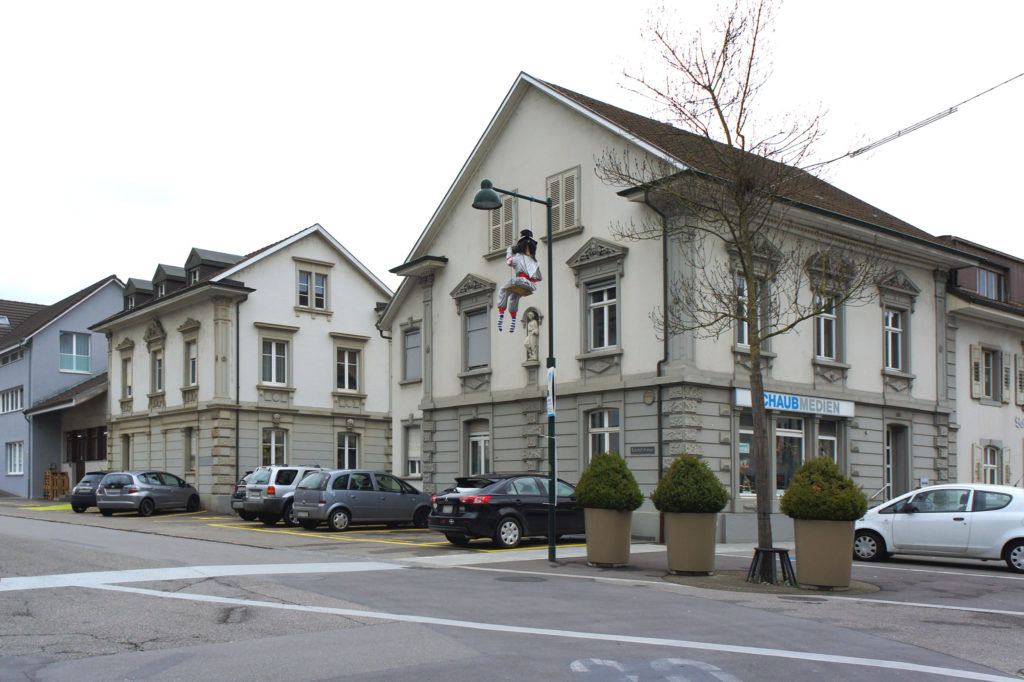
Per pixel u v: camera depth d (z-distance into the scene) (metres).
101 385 44.03
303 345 37.50
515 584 13.28
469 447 27.12
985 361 30.47
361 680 7.20
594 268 23.23
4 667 7.68
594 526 15.82
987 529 16.55
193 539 20.55
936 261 27.64
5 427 50.53
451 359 27.75
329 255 38.91
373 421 39.59
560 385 23.80
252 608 10.54
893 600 12.55
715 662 8.02
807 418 23.67
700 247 19.92
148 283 42.16
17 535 20.38
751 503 21.72
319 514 23.58
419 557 17.11
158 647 8.48
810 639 9.30
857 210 27.92
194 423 35.84
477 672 7.48
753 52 15.42
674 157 19.06
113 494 31.44
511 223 25.94
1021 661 8.59
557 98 24.56
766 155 15.52
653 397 21.33
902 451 26.42
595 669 7.63
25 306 58.56
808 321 23.77
